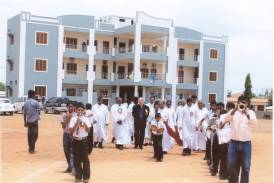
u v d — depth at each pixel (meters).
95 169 14.75
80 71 60.53
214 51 68.12
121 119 20.48
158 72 63.84
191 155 18.81
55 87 57.84
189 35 65.69
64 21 58.38
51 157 17.33
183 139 18.89
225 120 11.46
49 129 30.58
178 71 66.62
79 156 12.15
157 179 13.13
